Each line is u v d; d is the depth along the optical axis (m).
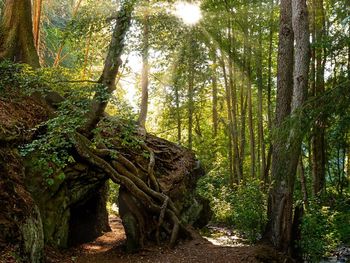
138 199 10.44
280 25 11.05
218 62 21.47
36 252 6.93
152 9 9.79
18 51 11.59
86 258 9.19
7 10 11.89
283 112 10.64
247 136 26.50
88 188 10.62
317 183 15.77
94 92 8.43
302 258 9.76
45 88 9.35
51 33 18.70
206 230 14.57
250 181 13.77
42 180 8.54
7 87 9.46
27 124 8.98
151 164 11.52
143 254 9.55
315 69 16.23
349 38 10.48
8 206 6.66
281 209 9.95
